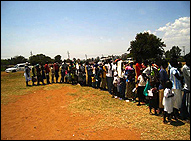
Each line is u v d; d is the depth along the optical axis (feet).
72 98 28.76
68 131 16.08
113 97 28.60
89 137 14.69
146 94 22.25
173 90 18.22
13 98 30.25
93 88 37.01
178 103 17.97
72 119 19.22
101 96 29.55
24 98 30.14
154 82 21.50
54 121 18.86
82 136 14.90
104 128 16.46
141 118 18.80
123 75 26.86
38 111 22.67
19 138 15.08
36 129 16.93
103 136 14.82
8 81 56.13
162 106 18.60
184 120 18.19
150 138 14.33
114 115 19.99
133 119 18.58
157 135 14.84
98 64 37.24
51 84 43.98
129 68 26.14
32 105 25.64
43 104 25.96
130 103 25.08
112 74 30.81
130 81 25.75
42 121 19.02
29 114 21.61
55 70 45.75
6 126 17.93
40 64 45.19
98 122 17.99
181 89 18.29
